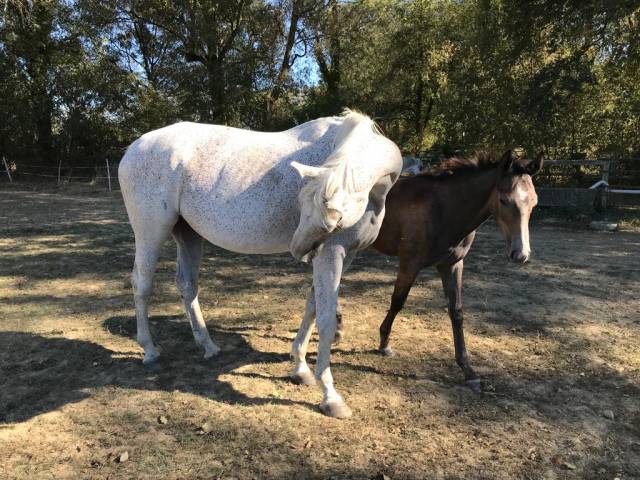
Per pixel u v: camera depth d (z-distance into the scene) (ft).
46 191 55.88
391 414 9.09
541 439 8.34
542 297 16.08
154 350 11.23
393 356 11.60
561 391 9.95
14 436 8.32
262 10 57.41
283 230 9.23
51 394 9.78
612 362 11.25
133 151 10.12
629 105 40.91
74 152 72.33
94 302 15.55
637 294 16.42
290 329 13.43
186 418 8.91
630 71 36.17
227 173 9.27
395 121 69.51
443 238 10.08
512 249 9.01
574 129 40.78
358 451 7.95
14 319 13.94
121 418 8.91
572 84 34.17
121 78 67.26
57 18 67.87
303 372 10.36
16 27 66.18
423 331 13.16
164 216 9.89
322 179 7.45
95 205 42.83
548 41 37.14
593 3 31.27
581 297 16.07
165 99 69.92
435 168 10.66
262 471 7.45
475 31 41.01
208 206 9.37
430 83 60.03
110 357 11.50
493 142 38.99
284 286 17.60
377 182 8.35
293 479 7.27
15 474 7.34
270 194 9.00
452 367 11.04
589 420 8.91
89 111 71.26
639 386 10.14
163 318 14.20
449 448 8.05
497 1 39.06
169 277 18.75
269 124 63.77
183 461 7.69
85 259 21.49
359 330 13.28
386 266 20.53
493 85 38.96
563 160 37.65
